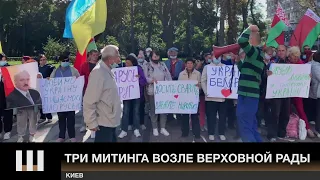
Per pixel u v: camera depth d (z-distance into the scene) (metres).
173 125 8.76
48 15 63.75
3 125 7.82
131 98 7.47
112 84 4.42
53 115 10.26
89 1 7.32
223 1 31.12
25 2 59.72
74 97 6.99
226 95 7.20
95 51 7.29
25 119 7.09
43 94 6.86
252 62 5.43
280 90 7.02
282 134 7.41
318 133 7.58
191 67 7.43
